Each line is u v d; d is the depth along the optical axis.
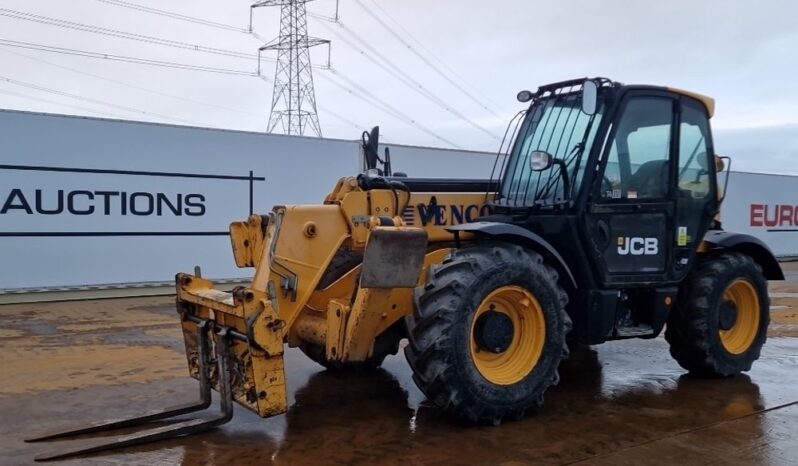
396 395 5.07
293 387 5.29
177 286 4.86
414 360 4.18
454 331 4.10
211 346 4.52
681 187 5.30
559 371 5.91
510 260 4.33
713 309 5.52
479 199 5.41
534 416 4.59
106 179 10.39
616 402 4.95
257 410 3.97
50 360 6.21
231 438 4.11
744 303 5.88
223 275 11.46
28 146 9.80
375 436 4.16
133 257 10.67
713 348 5.53
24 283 9.89
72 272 10.21
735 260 5.69
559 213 4.89
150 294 10.86
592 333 4.89
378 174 5.43
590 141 4.89
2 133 9.62
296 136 11.98
